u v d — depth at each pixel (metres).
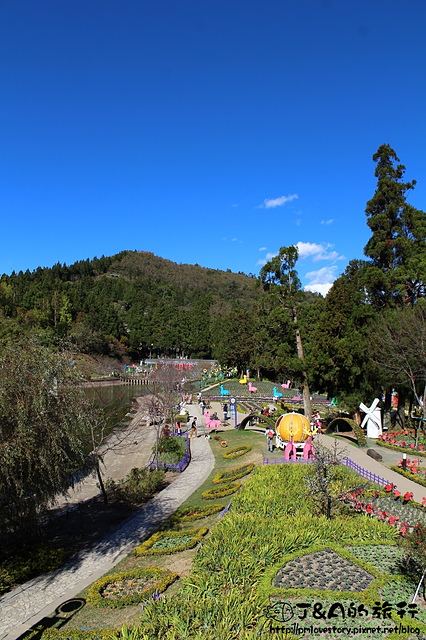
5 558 16.72
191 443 38.97
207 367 117.88
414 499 20.53
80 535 20.09
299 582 12.65
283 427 30.11
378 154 39.03
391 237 38.94
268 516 17.67
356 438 32.31
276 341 44.75
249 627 10.07
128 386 92.94
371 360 34.78
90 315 120.12
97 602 13.32
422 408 33.16
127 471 33.47
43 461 15.99
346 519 17.77
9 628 12.32
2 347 17.28
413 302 38.44
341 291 38.59
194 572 12.89
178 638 9.41
